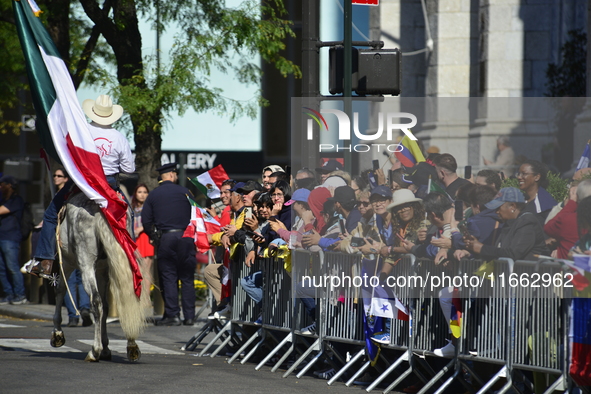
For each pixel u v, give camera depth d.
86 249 20.05
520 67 42.78
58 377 17.66
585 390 14.85
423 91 47.19
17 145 65.25
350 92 21.75
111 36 37.75
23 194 65.50
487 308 16.11
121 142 21.22
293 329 20.67
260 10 37.56
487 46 43.03
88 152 20.16
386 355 19.06
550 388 14.87
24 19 21.12
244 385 17.91
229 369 20.83
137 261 20.19
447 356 16.91
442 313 17.23
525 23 42.84
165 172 31.50
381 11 47.22
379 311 17.45
